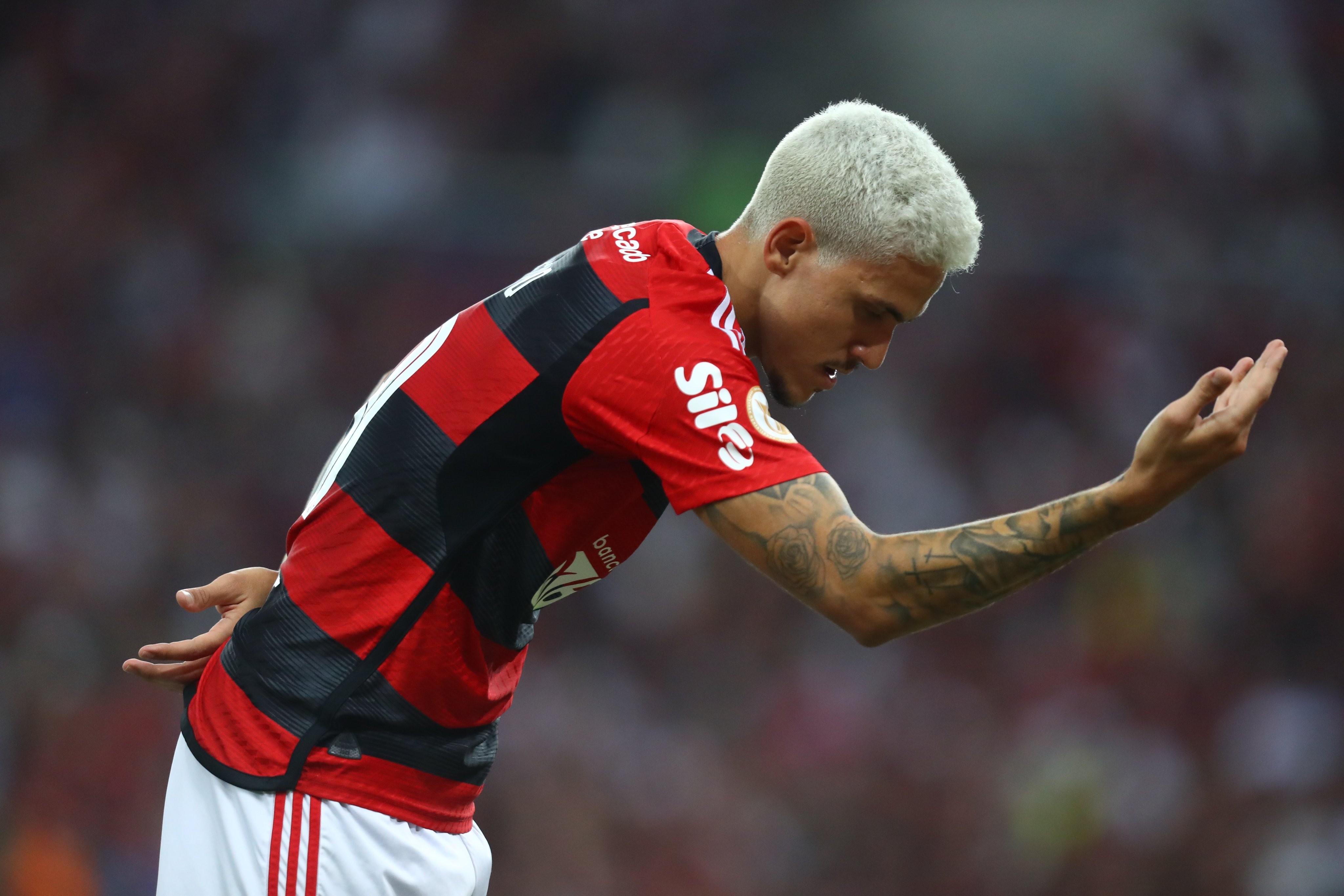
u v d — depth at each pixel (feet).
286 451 116.06
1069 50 146.30
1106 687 110.11
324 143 134.31
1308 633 116.47
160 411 116.98
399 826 24.07
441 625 23.71
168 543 109.81
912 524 122.01
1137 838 101.24
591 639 108.78
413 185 123.75
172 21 138.00
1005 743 105.50
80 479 111.75
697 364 22.44
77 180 128.47
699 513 22.52
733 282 24.40
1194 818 102.42
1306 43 149.28
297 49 139.74
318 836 23.44
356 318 120.98
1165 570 117.08
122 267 123.13
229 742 24.03
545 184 123.03
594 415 22.90
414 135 135.33
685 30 146.30
